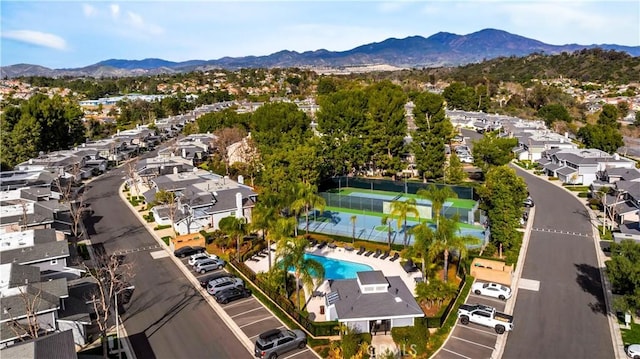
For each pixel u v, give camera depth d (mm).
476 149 97000
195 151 125312
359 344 36750
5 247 52594
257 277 50219
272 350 36594
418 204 76188
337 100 119688
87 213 79938
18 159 115375
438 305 44250
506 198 56125
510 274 50094
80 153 118875
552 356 36750
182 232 69312
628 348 36562
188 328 41844
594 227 68562
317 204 64062
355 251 61281
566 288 48656
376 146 99250
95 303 41656
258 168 99062
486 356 36844
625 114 187125
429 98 95875
